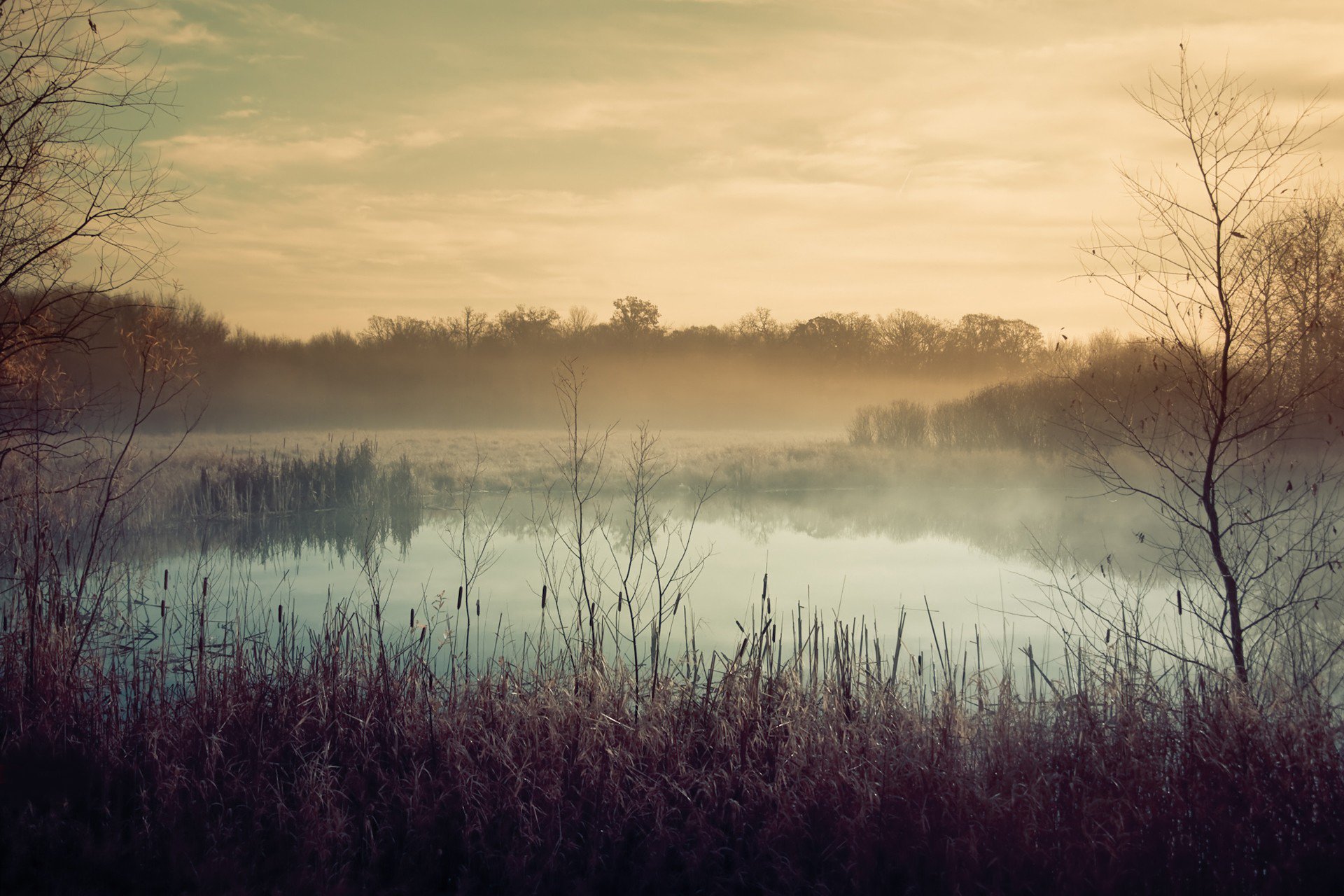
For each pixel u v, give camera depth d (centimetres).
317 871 425
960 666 746
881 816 443
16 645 590
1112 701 504
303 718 525
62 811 462
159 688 567
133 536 1393
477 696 558
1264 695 491
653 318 8869
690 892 426
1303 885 397
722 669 626
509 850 439
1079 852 417
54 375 635
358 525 1708
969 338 7925
